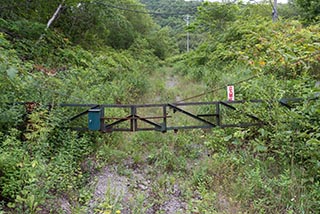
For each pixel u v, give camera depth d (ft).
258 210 9.85
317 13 35.68
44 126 11.96
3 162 9.14
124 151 15.07
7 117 11.62
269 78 16.93
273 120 13.94
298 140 12.01
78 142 13.44
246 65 24.62
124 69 35.42
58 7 34.78
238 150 14.52
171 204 10.75
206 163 13.47
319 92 11.25
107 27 58.90
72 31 42.45
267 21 38.73
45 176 9.71
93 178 12.25
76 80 20.02
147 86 31.42
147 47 82.07
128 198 10.89
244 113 14.99
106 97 21.08
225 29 47.98
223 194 11.04
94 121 13.67
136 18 84.07
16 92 13.16
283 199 10.09
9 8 27.99
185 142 16.01
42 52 25.72
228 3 50.55
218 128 15.65
